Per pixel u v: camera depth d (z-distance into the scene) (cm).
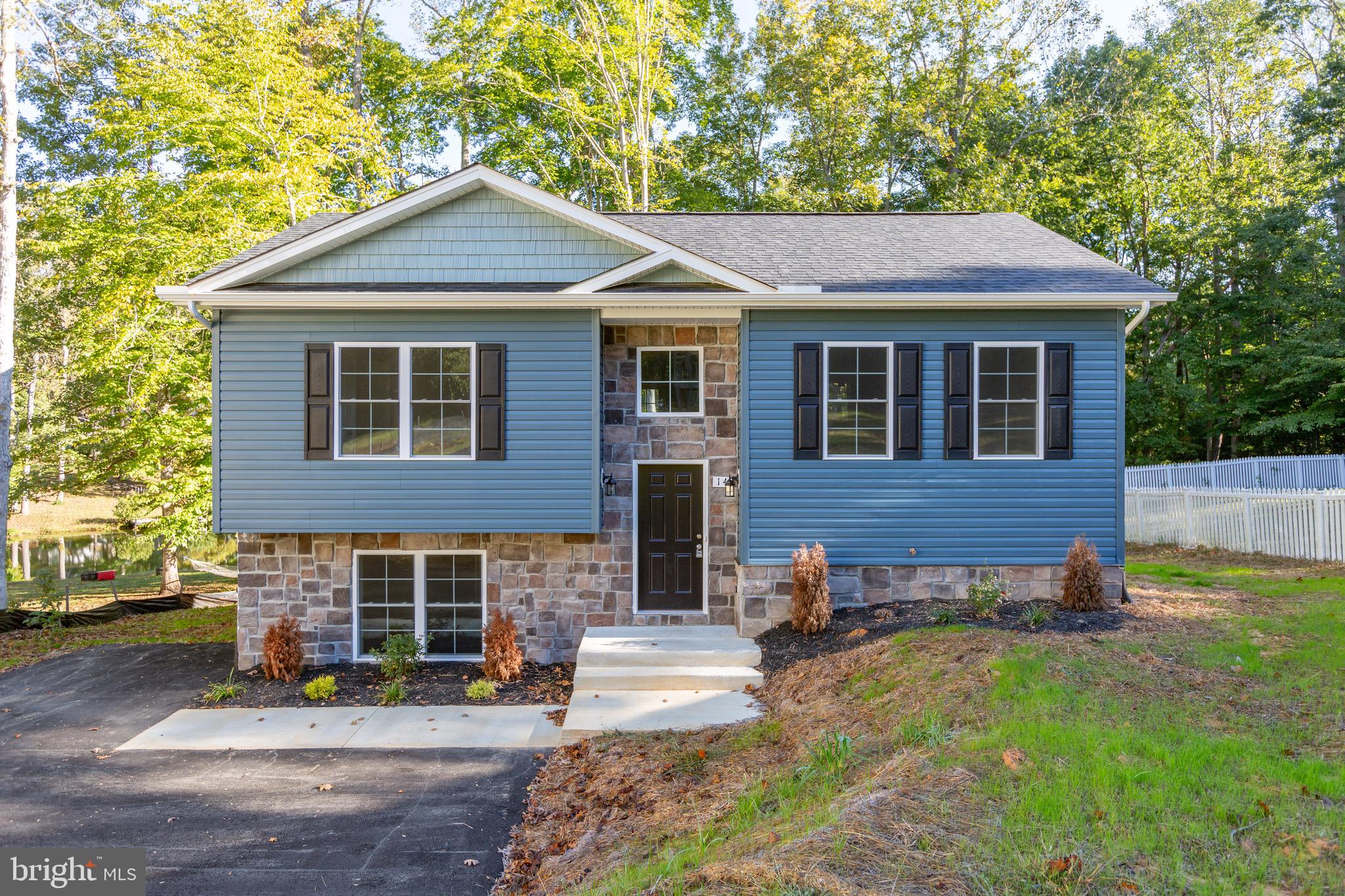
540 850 568
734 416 1109
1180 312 2572
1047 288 1018
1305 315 2411
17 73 1717
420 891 521
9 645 1243
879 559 1034
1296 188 2588
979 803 456
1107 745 523
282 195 1747
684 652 940
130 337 1662
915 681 695
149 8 1677
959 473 1034
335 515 1009
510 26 2225
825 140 2723
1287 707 608
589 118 2402
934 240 1238
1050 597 1037
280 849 579
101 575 1761
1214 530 1647
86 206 1867
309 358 1006
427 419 1020
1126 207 2695
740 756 670
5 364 1471
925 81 2702
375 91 2566
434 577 1082
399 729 834
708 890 400
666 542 1106
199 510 1772
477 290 995
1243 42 2848
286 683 990
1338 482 1847
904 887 381
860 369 1040
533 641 1082
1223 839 414
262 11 1695
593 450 1016
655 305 1003
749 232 1279
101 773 723
